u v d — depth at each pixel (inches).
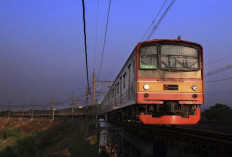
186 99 436.1
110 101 1019.9
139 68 437.4
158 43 450.0
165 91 434.0
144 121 421.7
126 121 676.7
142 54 444.1
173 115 421.1
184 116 438.6
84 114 2775.6
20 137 2084.2
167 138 343.3
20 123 3831.2
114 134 633.0
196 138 306.3
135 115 496.4
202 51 458.0
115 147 596.7
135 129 539.2
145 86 432.5
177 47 454.9
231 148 243.8
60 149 1029.8
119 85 707.4
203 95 443.8
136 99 431.8
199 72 450.9
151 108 442.6
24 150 1338.6
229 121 566.9
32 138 1550.2
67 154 845.2
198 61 455.2
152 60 443.8
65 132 1979.6
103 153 600.7
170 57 448.8
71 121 2635.3
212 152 255.8
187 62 451.5
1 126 3732.8
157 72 439.5
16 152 1217.4
